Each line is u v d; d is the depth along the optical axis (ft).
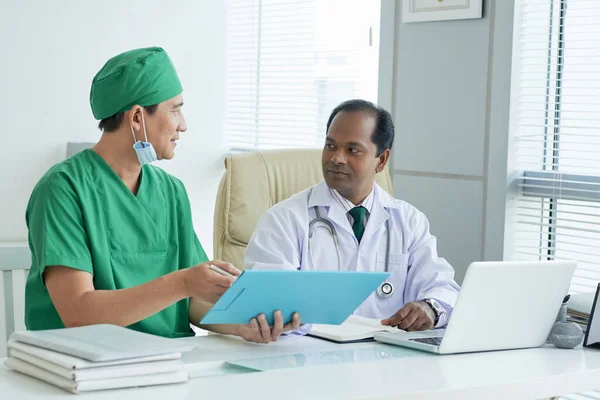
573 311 6.48
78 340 4.59
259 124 12.78
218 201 8.11
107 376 4.27
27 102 11.20
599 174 9.13
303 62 12.30
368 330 6.16
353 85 11.60
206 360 5.23
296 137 12.47
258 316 5.52
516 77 9.30
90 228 6.07
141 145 6.24
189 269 5.58
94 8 11.62
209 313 5.23
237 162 8.10
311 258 7.11
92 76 11.68
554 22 9.37
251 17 12.81
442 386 4.60
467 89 9.66
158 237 6.50
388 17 10.41
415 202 10.27
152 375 4.41
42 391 4.25
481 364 5.27
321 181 7.86
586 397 9.27
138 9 12.01
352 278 5.42
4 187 11.12
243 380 4.61
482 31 9.48
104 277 6.13
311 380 4.64
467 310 5.47
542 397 4.99
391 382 4.65
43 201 6.02
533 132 9.49
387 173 8.70
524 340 5.86
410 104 10.25
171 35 12.37
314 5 12.05
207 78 12.84
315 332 6.14
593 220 9.27
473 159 9.64
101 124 6.38
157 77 6.23
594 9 9.08
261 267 6.77
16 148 11.16
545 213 9.55
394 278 7.29
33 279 6.16
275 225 7.07
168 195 6.72
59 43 11.37
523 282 5.64
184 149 12.64
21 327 8.21
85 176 6.20
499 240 9.43
